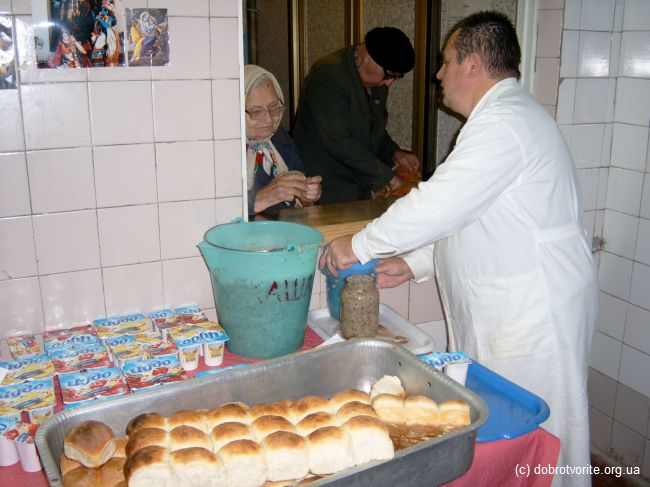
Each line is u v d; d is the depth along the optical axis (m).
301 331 1.47
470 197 1.37
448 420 1.02
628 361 2.21
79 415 1.00
